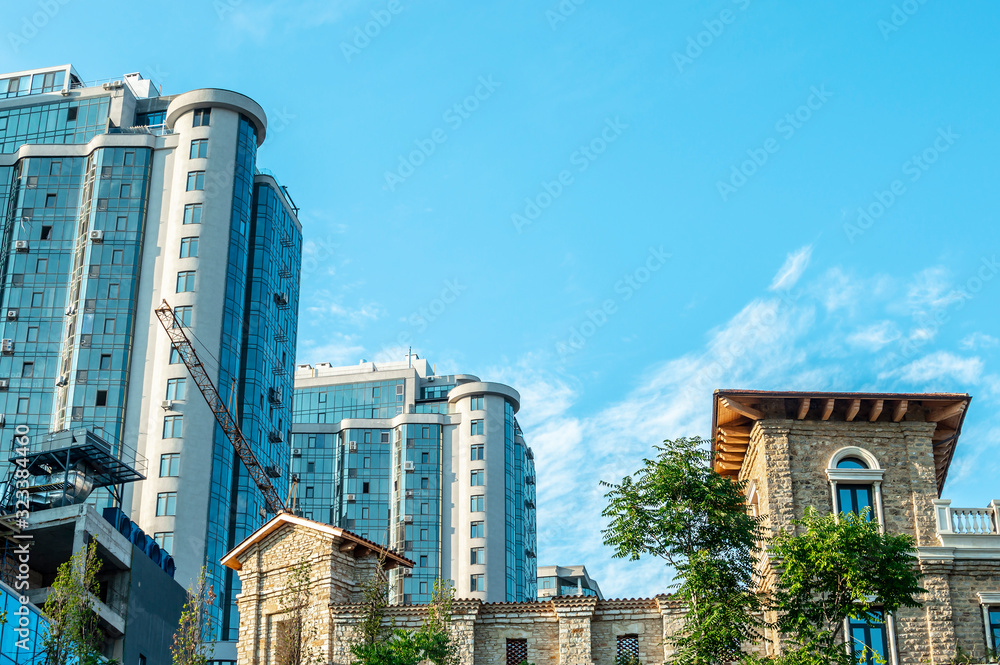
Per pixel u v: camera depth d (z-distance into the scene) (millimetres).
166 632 69812
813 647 36188
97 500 98188
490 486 141750
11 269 110812
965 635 41094
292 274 125688
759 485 45750
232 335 107750
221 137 113500
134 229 109812
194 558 97062
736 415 46312
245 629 48812
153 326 106250
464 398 148250
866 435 44781
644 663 41688
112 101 123562
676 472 39719
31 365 106875
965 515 43281
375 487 146875
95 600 59688
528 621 43219
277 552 49562
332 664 44375
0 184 117250
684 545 39219
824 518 38094
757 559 41094
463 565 137500
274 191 121125
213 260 108438
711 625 37406
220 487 101938
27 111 124438
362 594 47594
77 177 114875
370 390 162750
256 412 109500
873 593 36344
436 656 40281
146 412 102812
